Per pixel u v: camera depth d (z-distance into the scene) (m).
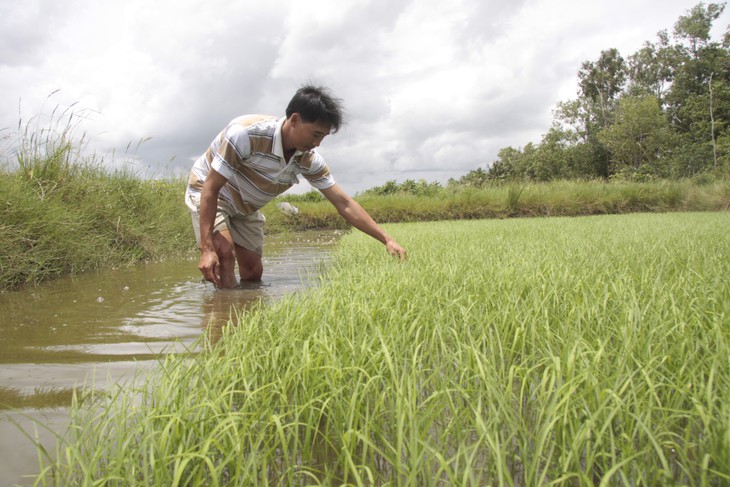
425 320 2.19
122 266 6.48
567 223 10.25
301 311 2.34
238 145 3.55
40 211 5.35
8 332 2.70
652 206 17.48
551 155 47.59
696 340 1.72
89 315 3.14
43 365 2.09
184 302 3.56
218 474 1.08
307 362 1.57
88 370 2.03
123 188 7.82
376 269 3.69
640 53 49.41
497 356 1.95
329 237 11.68
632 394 1.35
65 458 1.29
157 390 1.49
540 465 1.24
